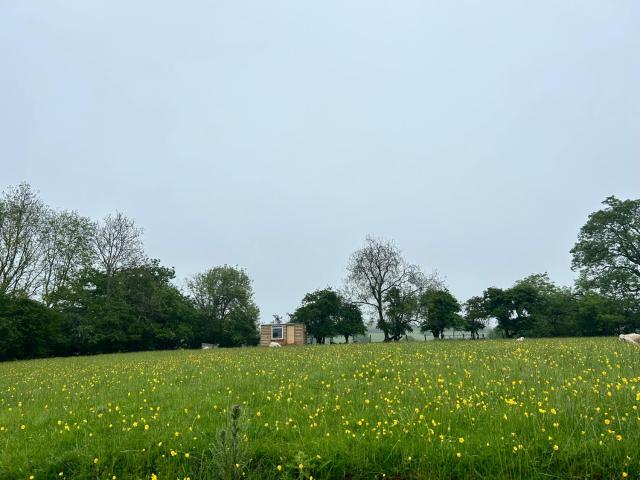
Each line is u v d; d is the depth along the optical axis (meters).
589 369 12.12
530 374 11.82
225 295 81.94
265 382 13.02
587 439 6.32
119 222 59.78
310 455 6.57
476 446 6.45
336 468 6.35
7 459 7.05
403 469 6.22
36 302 47.56
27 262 48.25
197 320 74.94
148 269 63.38
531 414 7.48
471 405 8.45
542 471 5.82
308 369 15.97
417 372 13.71
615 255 61.88
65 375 19.23
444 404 8.74
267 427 7.89
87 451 7.17
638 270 60.62
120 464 6.91
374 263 69.31
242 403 9.83
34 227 48.66
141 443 7.40
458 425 7.48
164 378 15.10
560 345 23.77
